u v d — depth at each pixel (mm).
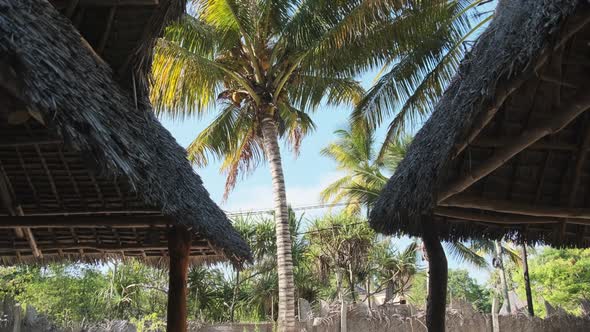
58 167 4520
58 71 2400
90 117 2410
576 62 3107
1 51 1825
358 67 9859
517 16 3100
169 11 3740
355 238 16422
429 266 4746
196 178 5816
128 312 16266
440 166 3572
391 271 17250
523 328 9602
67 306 15219
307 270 16812
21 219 4738
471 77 3572
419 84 10148
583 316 9773
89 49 3605
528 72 2756
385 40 9344
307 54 9750
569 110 3252
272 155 10664
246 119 12062
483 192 4566
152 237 5234
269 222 16578
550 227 5125
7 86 1955
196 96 10359
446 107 4402
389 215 4773
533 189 4574
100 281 17484
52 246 5656
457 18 9602
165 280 17312
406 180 4402
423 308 9805
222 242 4863
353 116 10633
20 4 2516
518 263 18625
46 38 2643
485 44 3842
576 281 19125
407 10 9141
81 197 4828
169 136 5746
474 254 17422
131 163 2787
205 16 10109
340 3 9141
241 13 10000
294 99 11328
